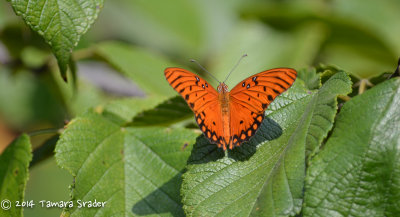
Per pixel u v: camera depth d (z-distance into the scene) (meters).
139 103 1.24
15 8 1.14
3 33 1.32
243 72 1.52
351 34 1.58
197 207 1.14
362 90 1.18
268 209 1.13
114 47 1.33
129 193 1.18
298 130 1.15
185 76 1.17
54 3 1.15
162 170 1.18
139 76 1.32
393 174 1.13
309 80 1.18
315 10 1.57
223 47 1.55
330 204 1.12
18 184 1.18
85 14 1.15
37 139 1.30
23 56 1.34
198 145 1.16
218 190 1.14
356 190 1.13
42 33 1.15
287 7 1.54
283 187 1.13
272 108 1.16
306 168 1.13
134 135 1.19
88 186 1.17
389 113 1.13
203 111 1.16
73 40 1.15
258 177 1.14
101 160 1.18
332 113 1.13
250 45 1.55
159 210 1.17
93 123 1.19
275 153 1.15
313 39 1.55
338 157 1.13
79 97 1.35
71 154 1.17
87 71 1.39
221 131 1.16
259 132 1.16
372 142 1.13
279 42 1.57
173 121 1.23
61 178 1.55
